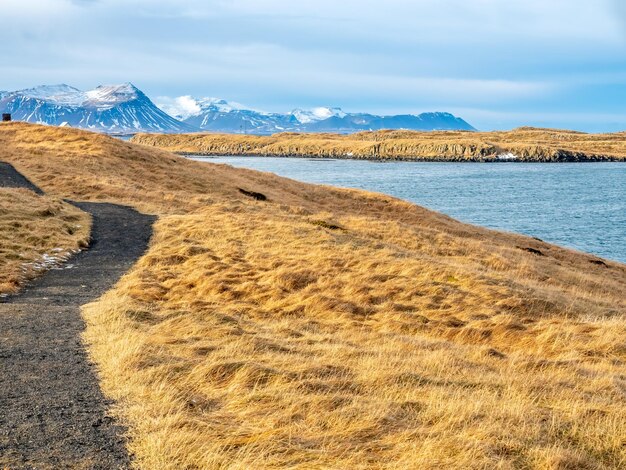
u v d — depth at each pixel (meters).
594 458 7.09
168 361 9.74
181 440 6.69
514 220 87.19
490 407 8.30
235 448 6.69
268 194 54.94
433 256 31.19
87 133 63.25
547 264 37.41
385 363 10.47
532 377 10.45
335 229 35.44
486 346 13.49
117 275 20.20
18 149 52.81
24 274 19.23
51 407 7.91
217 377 9.05
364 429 7.26
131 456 6.50
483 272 23.84
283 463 6.31
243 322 14.20
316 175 167.25
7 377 9.20
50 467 6.16
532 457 6.85
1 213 27.44
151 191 43.66
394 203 59.78
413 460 6.42
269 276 20.12
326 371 9.73
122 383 8.84
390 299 18.67
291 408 7.78
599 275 41.59
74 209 32.44
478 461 6.46
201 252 23.56
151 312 14.10
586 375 11.37
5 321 13.24
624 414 8.35
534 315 18.48
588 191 132.50
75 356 10.48
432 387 9.20
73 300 16.27
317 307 17.02
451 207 100.62
